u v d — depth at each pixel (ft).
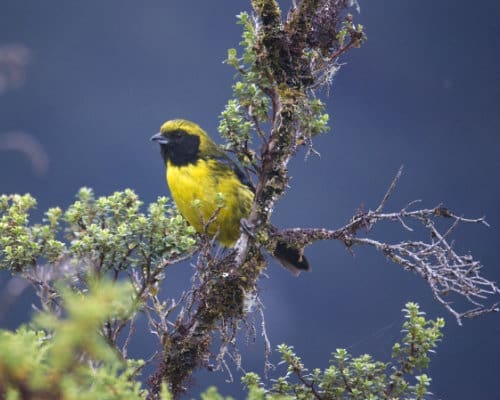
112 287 10.21
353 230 19.62
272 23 20.85
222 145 21.74
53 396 10.61
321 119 20.93
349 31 21.33
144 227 19.69
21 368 10.58
